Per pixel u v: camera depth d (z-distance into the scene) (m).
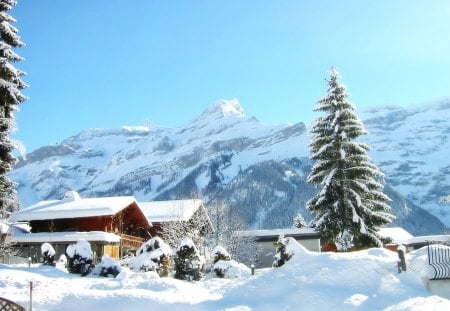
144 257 30.64
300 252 20.66
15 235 48.44
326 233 36.75
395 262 18.88
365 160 38.03
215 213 61.75
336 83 39.62
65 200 53.22
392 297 16.44
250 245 56.03
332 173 36.78
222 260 33.12
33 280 24.16
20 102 30.30
